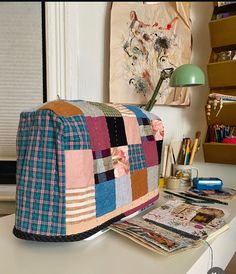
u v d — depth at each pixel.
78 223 0.48
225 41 0.97
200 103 1.10
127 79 1.16
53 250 0.50
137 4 1.15
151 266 0.45
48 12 1.22
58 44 1.22
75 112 0.50
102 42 1.20
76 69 1.24
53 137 0.47
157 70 1.14
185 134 1.14
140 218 0.65
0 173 1.31
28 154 0.49
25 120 0.50
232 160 0.95
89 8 1.21
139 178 0.66
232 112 0.97
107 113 0.59
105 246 0.52
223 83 0.97
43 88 1.32
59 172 0.47
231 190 0.97
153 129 0.75
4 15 1.31
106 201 0.55
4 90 1.33
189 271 0.44
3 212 1.23
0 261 0.46
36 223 0.47
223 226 0.60
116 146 0.59
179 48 1.11
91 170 0.51
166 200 0.83
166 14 1.12
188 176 1.03
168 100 1.13
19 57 1.32
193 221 0.62
